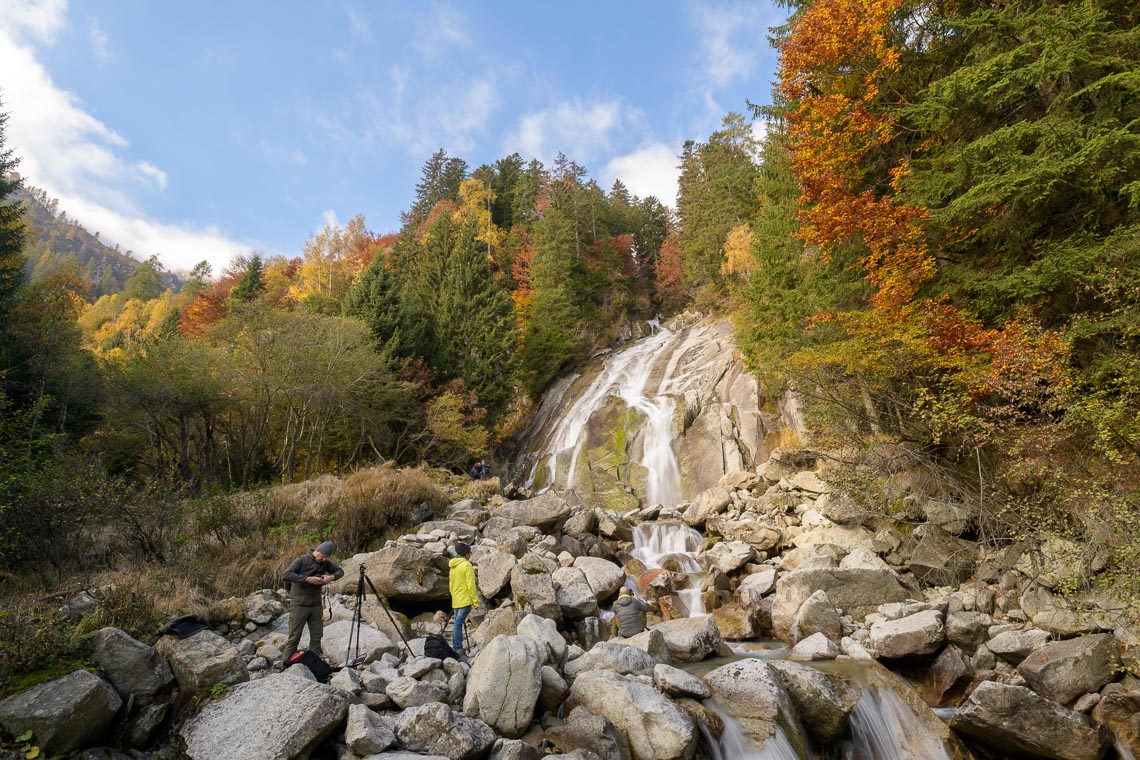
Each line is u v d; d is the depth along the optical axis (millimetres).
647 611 12648
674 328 48656
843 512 14969
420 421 30016
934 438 12977
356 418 28062
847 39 14945
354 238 59875
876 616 10711
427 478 18688
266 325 25328
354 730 5648
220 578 10422
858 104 15133
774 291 21344
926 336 12859
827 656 9289
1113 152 9867
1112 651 7883
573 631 11039
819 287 18219
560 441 33125
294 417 27000
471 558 12703
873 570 11453
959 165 12000
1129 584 7672
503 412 34812
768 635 11477
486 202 61219
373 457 30547
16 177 24391
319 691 5918
